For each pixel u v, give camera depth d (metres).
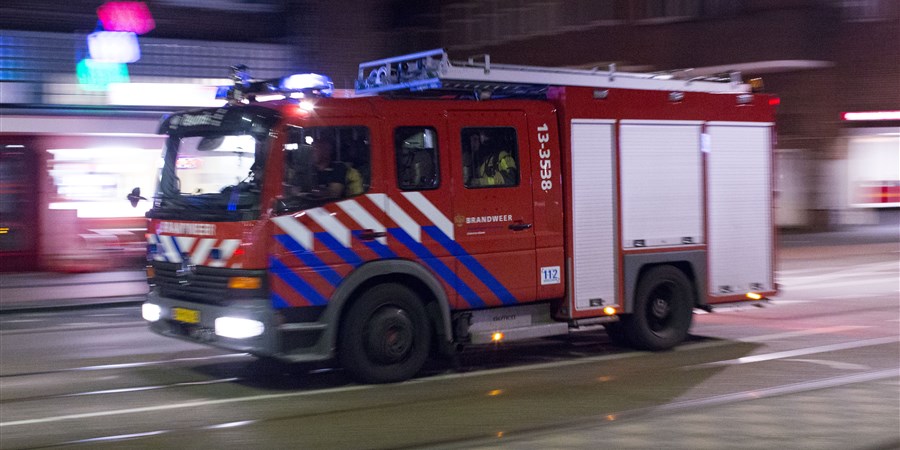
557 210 9.17
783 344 10.41
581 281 9.30
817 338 10.81
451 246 8.52
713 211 10.28
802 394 7.59
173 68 21.41
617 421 6.77
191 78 21.66
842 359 9.38
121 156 18.34
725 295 10.40
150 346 10.52
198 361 9.58
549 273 9.10
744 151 10.54
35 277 17.20
